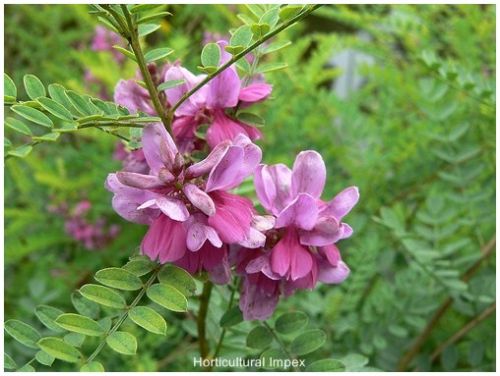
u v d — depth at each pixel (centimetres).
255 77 23
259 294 20
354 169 39
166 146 18
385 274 35
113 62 38
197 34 45
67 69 47
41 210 44
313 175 20
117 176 18
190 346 33
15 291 41
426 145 38
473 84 30
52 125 18
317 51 43
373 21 44
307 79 41
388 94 43
